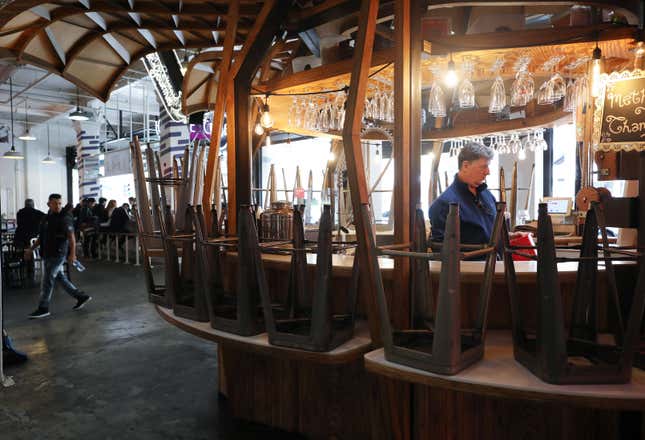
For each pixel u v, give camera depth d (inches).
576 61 108.2
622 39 93.4
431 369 56.6
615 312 58.7
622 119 72.0
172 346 168.6
